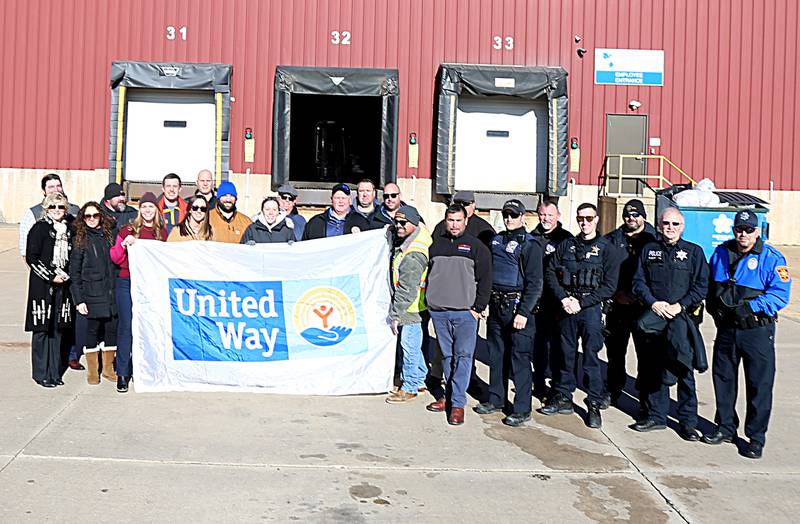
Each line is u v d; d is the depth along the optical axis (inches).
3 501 226.1
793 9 888.3
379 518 222.5
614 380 337.4
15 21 866.8
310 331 337.7
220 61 864.9
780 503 239.6
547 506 233.8
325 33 868.0
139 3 863.1
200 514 221.9
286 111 838.5
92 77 867.4
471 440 288.7
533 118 875.4
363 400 333.1
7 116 871.1
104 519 217.0
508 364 329.1
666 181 864.3
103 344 349.1
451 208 306.5
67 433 280.8
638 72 882.8
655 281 291.0
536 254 304.8
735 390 289.4
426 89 872.9
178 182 380.8
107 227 333.1
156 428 288.8
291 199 370.6
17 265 672.4
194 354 334.0
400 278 321.1
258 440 280.4
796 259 795.4
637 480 254.8
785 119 890.1
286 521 219.3
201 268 334.3
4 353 392.8
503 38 876.6
